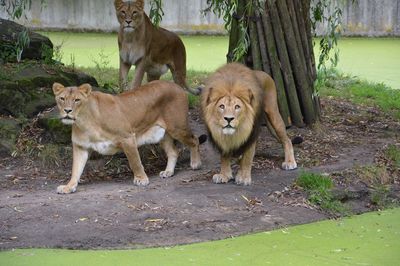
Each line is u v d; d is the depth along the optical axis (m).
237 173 12.33
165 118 12.48
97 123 11.62
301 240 10.30
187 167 13.12
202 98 12.04
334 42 11.91
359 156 13.64
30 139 13.36
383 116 17.08
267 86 12.80
